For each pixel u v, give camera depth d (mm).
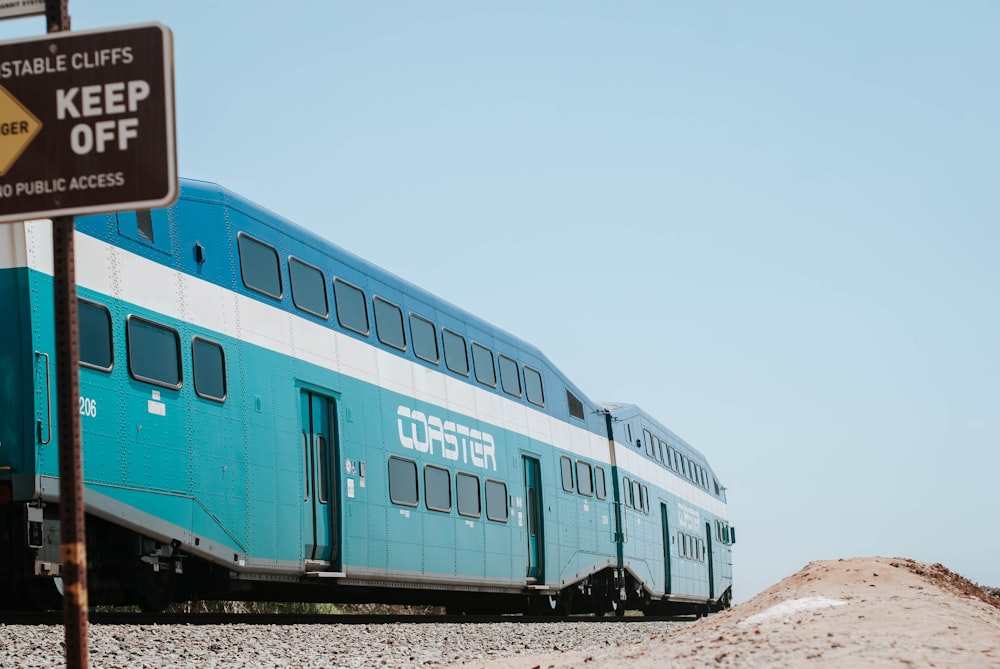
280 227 17969
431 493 21562
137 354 14227
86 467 13133
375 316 20547
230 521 15680
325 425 18578
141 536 14312
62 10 5570
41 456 12656
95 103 5344
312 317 18438
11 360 12719
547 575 26578
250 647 12984
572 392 30250
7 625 12195
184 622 16547
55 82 5363
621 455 33406
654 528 36156
